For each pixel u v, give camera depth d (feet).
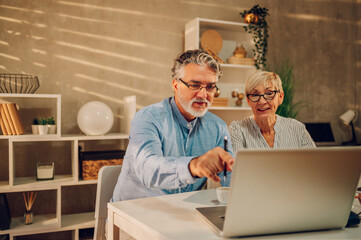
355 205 4.12
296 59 13.28
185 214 3.54
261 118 6.52
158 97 11.12
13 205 9.49
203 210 3.46
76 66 10.15
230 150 5.74
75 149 8.76
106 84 10.48
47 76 9.84
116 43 10.61
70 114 10.07
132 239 4.45
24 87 9.60
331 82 13.92
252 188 2.67
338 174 2.90
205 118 5.61
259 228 2.83
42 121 8.59
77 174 8.80
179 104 5.21
